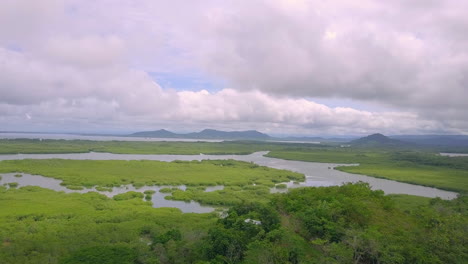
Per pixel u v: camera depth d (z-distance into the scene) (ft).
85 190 404.57
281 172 607.78
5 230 233.35
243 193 397.80
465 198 349.20
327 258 159.33
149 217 273.33
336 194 255.91
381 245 161.99
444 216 225.97
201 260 180.55
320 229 189.67
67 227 240.32
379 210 222.07
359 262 166.61
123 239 221.05
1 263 176.96
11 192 359.66
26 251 193.67
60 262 176.24
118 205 317.83
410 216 229.45
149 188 431.84
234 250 181.57
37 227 238.07
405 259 158.51
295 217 212.23
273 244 177.58
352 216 203.92
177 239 205.57
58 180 462.19
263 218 213.87
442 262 158.20
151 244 205.46
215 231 192.85
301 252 171.73
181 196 375.04
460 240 175.32
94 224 250.57
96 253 183.83
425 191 496.23
